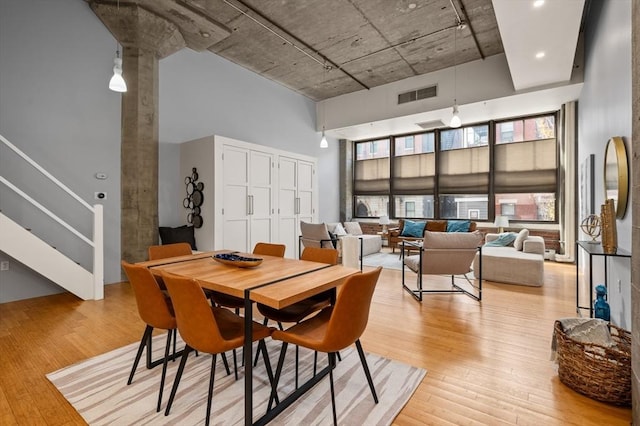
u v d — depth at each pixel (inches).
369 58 231.1
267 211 226.8
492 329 114.0
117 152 177.5
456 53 222.5
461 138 298.8
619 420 65.7
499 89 222.7
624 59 106.1
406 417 66.9
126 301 145.9
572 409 69.3
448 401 72.4
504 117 269.6
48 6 154.1
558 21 133.0
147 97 180.7
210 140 192.5
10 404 70.8
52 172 156.2
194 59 214.8
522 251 197.5
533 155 262.1
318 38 203.9
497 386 78.4
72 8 161.2
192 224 201.5
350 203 369.1
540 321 121.5
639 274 60.6
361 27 191.3
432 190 315.6
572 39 147.1
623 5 107.1
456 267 151.7
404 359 92.3
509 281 177.3
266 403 72.1
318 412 68.2
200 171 197.5
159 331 113.2
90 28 167.2
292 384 79.8
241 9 174.2
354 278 59.6
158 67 190.1
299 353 97.0
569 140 228.8
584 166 185.8
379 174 354.3
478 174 288.7
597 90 151.9
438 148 310.7
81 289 146.1
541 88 206.1
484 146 285.3
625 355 69.6
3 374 83.5
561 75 188.2
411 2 167.6
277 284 71.2
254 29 194.1
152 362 88.7
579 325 86.0
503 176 275.9
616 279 110.8
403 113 267.7
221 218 193.8
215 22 182.2
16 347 99.9
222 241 194.1
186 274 81.1
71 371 85.0
